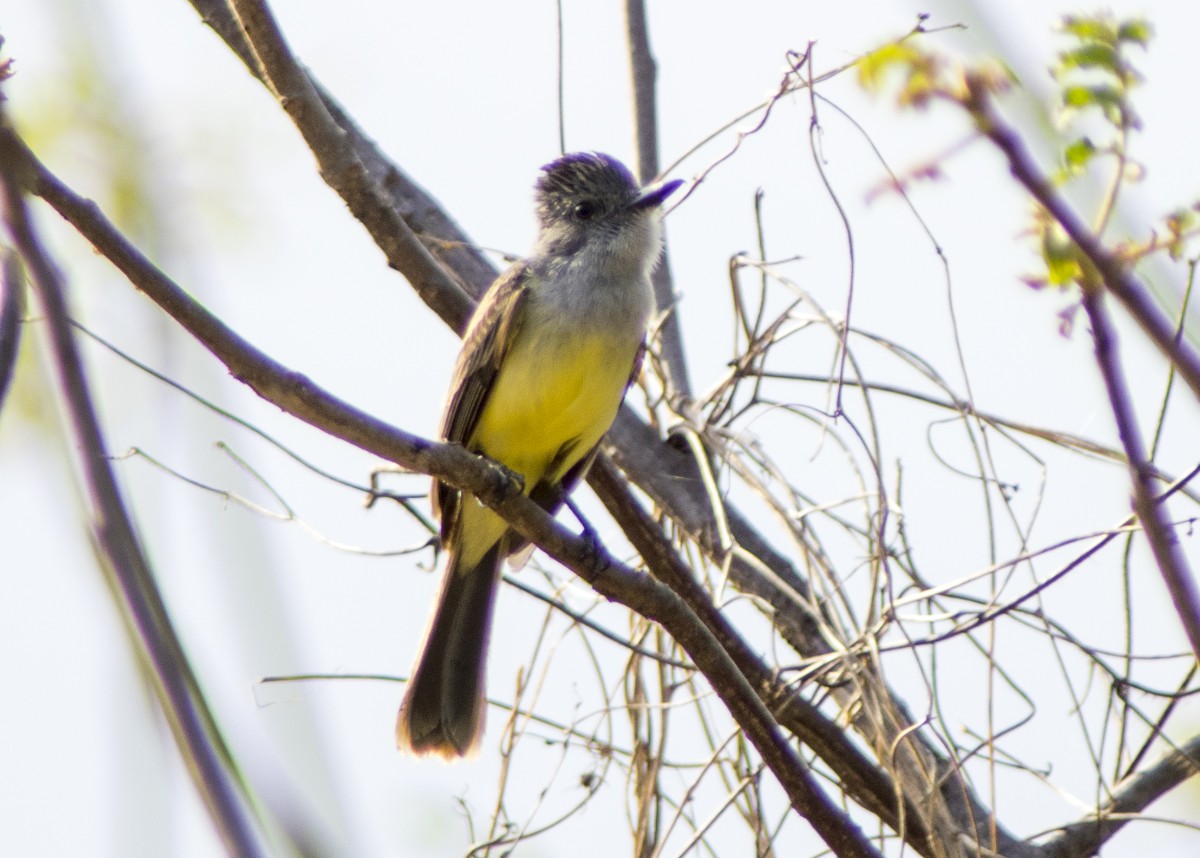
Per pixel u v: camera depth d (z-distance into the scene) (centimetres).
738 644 979
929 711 877
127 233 800
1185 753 928
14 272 510
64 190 707
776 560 1065
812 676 945
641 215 1176
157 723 434
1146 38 468
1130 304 460
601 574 895
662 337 1172
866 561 949
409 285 1027
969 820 936
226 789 432
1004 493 909
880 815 945
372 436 816
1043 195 434
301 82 938
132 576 439
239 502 593
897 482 971
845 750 948
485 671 1117
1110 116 468
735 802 962
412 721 1094
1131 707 927
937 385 968
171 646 437
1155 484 791
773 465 998
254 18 911
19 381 555
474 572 1139
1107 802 938
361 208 988
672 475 1105
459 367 1168
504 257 1189
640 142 1239
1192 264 516
